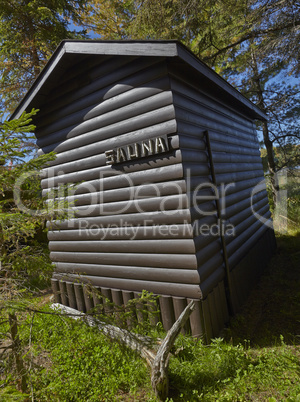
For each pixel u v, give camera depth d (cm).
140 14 855
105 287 476
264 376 302
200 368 321
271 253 736
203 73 401
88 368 359
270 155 1127
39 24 1087
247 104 618
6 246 317
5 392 212
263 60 960
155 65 384
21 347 274
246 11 880
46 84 509
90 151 484
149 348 315
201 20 925
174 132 371
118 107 436
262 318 441
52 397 317
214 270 412
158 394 287
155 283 406
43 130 574
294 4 768
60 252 557
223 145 538
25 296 275
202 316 362
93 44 415
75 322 312
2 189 295
